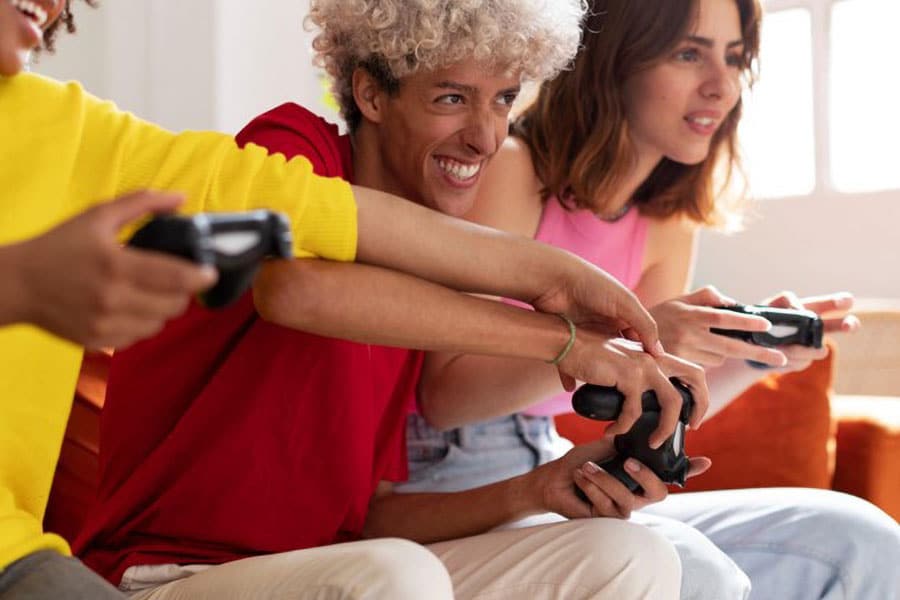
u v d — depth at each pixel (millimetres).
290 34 3152
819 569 1566
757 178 3049
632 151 1746
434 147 1391
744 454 2092
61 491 1589
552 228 1774
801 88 2996
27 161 996
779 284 2969
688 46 1714
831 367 2090
